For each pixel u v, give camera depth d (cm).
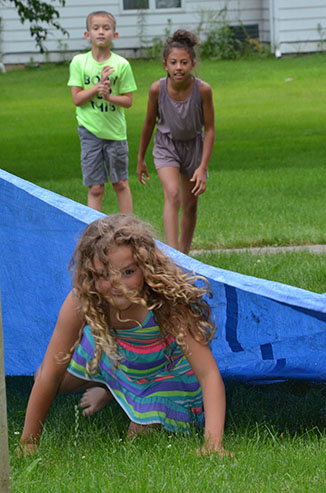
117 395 428
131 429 418
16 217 460
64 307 404
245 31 3272
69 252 457
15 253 464
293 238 892
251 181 1305
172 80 765
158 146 802
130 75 930
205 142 787
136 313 396
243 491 336
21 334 476
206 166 789
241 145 1716
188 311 397
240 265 761
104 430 428
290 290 418
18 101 2555
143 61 3166
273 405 469
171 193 783
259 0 3281
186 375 423
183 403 423
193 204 833
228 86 2677
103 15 927
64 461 386
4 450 284
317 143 1694
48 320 470
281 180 1302
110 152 931
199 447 389
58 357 406
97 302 384
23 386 510
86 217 452
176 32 766
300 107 2223
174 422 416
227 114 2173
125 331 404
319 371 436
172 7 3247
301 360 433
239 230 941
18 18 3175
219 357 443
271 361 438
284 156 1560
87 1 3206
